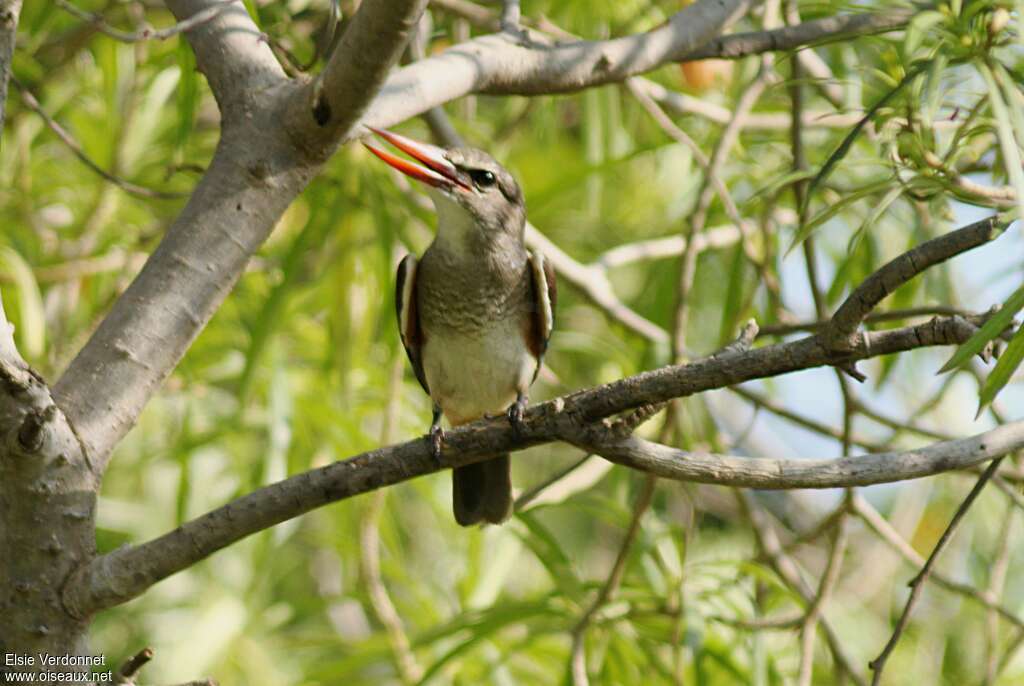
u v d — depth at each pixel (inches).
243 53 270.2
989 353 225.5
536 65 311.9
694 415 432.1
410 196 442.9
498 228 356.5
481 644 403.5
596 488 540.7
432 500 461.1
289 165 263.1
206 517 239.8
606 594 350.3
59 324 453.4
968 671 448.8
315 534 488.7
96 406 243.0
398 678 437.1
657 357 434.9
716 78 501.7
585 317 557.9
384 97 279.7
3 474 232.8
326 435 446.3
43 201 486.3
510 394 365.4
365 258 457.4
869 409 386.6
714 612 374.9
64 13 451.8
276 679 473.4
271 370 417.7
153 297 251.3
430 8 430.0
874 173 428.8
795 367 228.4
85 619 239.1
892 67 328.2
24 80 448.5
